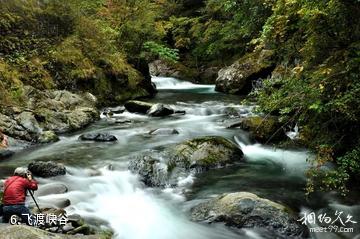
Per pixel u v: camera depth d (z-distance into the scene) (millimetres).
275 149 9516
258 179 7977
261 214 6004
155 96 18828
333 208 6633
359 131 6770
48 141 10531
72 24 16453
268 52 18359
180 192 7508
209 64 26734
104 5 20109
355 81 6059
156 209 6867
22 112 11094
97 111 13680
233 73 19516
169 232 6109
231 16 24766
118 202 7133
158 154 8547
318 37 6734
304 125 7562
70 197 7039
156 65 27422
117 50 18984
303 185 7625
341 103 5898
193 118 13688
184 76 26047
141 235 6016
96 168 8352
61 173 7973
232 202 6305
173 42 28484
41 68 13711
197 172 8258
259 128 10180
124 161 8742
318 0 6406
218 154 8758
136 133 11484
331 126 7023
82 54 15852
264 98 7750
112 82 16828
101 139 10664
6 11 14281
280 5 7250
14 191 5672
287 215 5969
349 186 7285
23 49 14031
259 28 17875
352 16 6309
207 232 6027
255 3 16625
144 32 20141
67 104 13117
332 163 7922
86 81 15164
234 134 10930
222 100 17219
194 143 8867
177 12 29125
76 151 9711
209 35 25422
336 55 6430
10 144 9883
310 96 6508
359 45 6191
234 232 5961
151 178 7832
